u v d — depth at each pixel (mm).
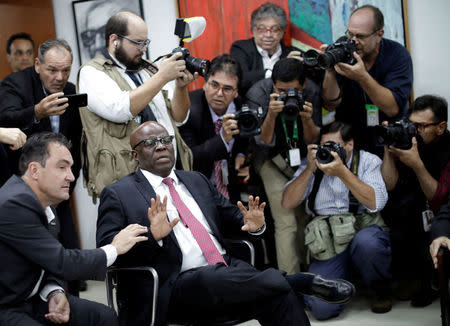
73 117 3447
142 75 3430
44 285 2473
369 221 3654
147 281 2627
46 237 2316
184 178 2961
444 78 4172
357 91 3881
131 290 2666
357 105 3906
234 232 2988
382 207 3516
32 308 2385
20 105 3316
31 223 2287
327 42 4250
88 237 4871
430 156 3578
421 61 4203
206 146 3529
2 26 4562
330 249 3584
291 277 2721
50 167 2375
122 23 3225
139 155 2842
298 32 4297
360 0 4176
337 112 3990
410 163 3420
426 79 4207
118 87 3193
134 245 2646
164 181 2863
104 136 3186
